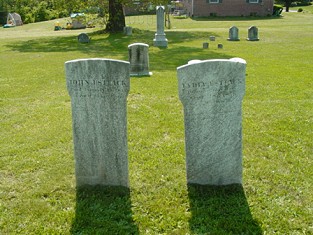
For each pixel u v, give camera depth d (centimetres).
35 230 273
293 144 420
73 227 275
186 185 326
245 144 421
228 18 2706
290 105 565
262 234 262
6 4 3294
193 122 305
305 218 279
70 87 300
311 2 4525
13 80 795
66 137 455
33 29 2506
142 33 1728
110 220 282
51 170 368
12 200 314
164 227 272
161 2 1720
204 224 275
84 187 324
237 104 299
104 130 307
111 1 1711
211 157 312
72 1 1655
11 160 393
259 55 1059
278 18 2658
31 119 528
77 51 1227
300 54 1062
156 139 441
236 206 294
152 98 617
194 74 291
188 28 2031
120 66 290
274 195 310
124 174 319
